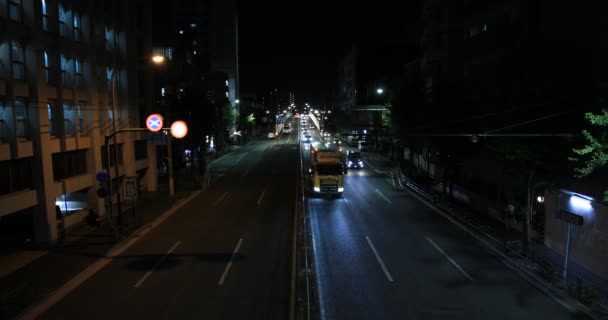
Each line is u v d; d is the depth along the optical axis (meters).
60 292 15.63
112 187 30.42
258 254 20.02
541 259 18.27
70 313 13.87
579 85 19.78
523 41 26.92
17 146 19.14
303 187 40.41
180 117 45.09
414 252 20.23
